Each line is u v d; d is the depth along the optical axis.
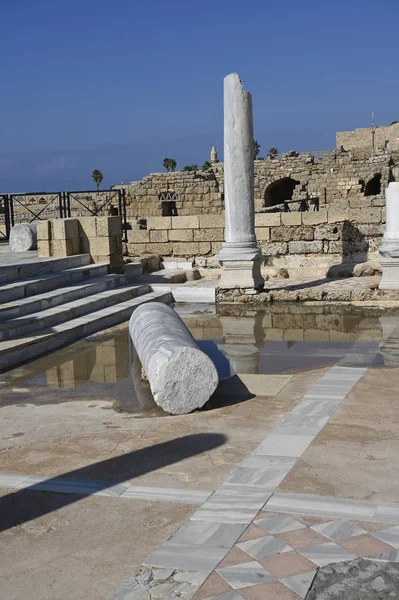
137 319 9.85
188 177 38.41
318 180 43.09
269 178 44.19
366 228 17.70
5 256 16.33
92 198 40.00
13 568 4.14
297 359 9.88
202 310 14.51
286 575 3.85
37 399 8.32
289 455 5.71
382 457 5.59
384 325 12.15
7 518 4.82
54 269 14.88
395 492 4.91
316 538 4.25
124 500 5.02
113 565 4.11
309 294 14.89
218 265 18.41
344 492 4.93
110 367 9.89
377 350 10.21
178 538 4.34
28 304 12.13
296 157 43.81
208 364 7.29
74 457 6.01
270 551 4.12
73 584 3.92
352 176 42.72
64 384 9.02
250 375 8.94
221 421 6.87
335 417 6.72
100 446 6.28
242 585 3.77
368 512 4.58
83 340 11.84
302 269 17.58
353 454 5.68
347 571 3.86
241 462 5.65
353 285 15.53
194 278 17.52
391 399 7.29
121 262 16.86
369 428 6.34
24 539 4.50
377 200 26.95
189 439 6.33
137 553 4.23
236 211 15.05
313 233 17.94
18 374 9.68
